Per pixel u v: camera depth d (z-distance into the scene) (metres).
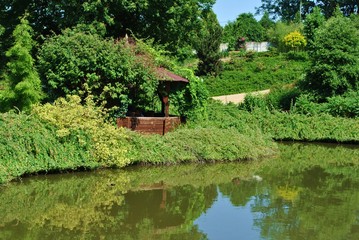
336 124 21.77
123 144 13.34
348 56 25.36
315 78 26.44
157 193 10.53
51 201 9.50
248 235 7.48
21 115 11.83
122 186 11.15
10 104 16.92
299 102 24.91
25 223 7.95
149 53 18.03
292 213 8.91
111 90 15.32
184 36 26.00
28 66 16.75
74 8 21.84
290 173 13.58
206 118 19.78
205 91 19.44
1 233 7.36
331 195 10.56
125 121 15.95
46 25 23.77
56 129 12.13
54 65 15.48
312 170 14.18
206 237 7.38
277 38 52.69
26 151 11.36
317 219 8.48
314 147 20.00
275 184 11.87
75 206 9.17
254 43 54.84
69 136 12.29
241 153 15.66
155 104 19.45
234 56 47.12
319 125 21.91
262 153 16.67
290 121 22.25
